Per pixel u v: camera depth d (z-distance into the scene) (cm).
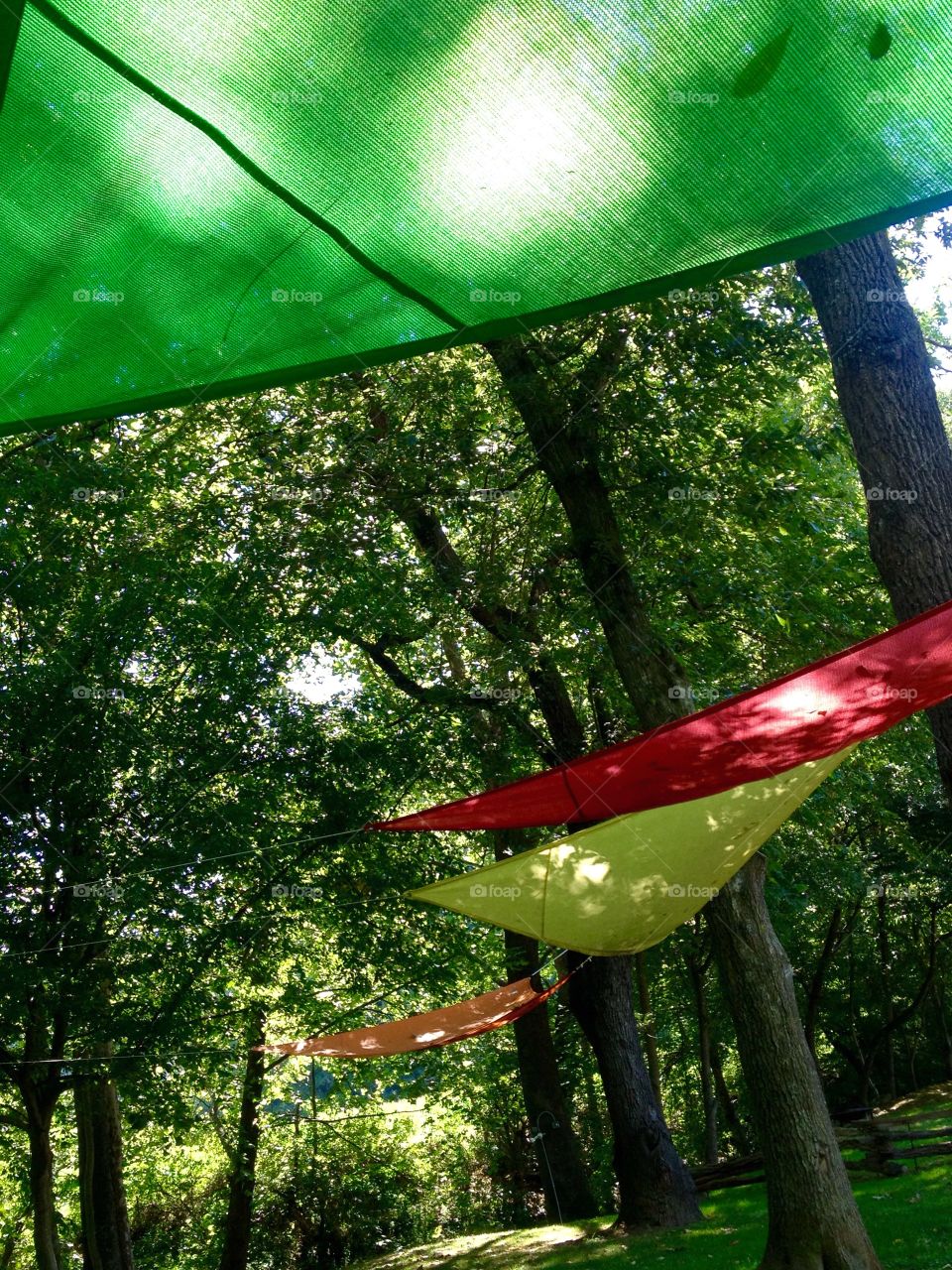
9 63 129
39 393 173
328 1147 2311
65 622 1248
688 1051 2702
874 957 2705
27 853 1183
